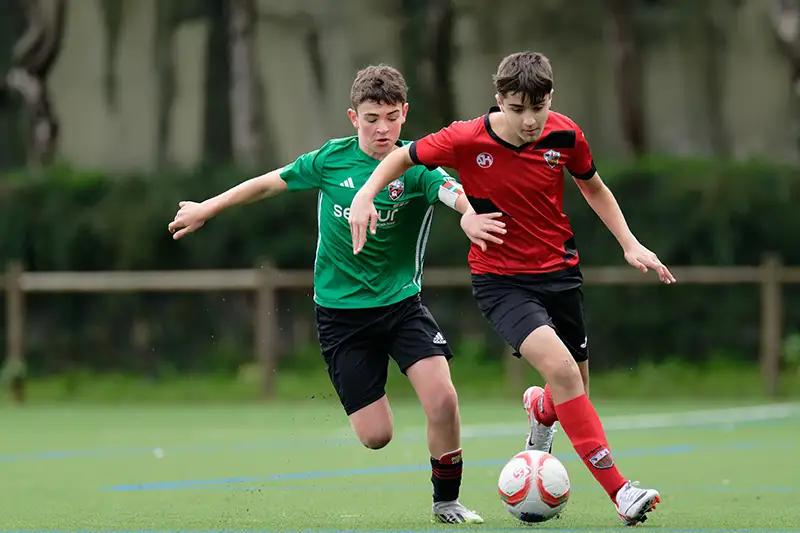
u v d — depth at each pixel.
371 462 30.67
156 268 57.53
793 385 53.91
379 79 19.30
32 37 67.06
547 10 66.19
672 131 66.94
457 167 19.16
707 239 55.34
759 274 53.00
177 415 48.69
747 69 66.56
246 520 19.86
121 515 20.78
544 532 17.59
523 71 17.75
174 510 21.52
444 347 19.62
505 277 19.19
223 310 57.19
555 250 19.27
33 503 22.83
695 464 29.80
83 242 58.00
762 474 27.50
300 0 67.06
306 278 54.16
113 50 69.56
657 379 54.06
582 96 66.75
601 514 20.30
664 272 19.08
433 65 64.38
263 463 30.67
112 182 58.38
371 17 66.12
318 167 20.05
